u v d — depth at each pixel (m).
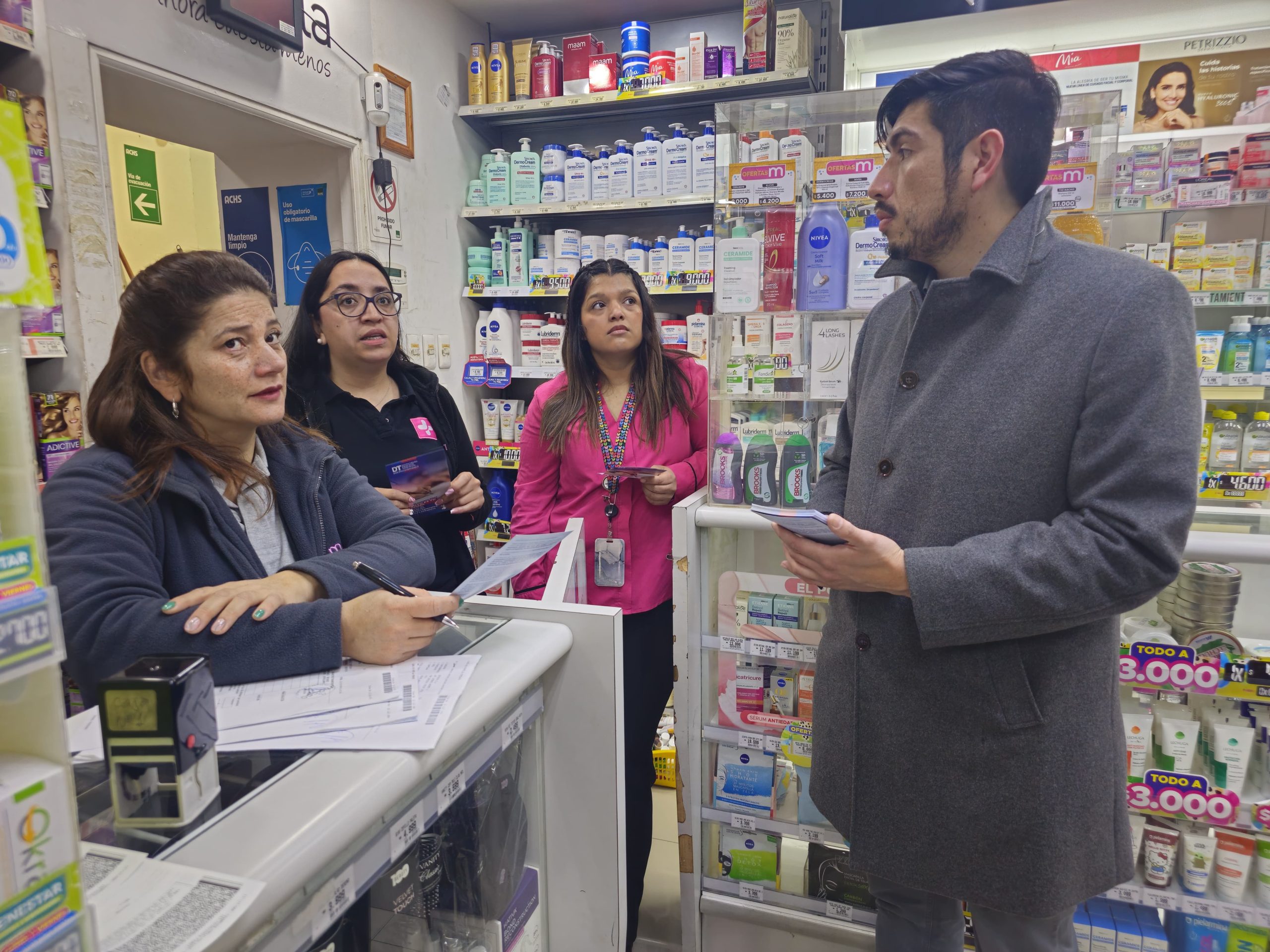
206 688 0.60
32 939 0.36
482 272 3.81
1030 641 1.10
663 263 3.53
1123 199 1.86
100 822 0.58
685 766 1.86
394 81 3.26
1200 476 1.72
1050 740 1.10
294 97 2.74
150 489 1.00
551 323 3.77
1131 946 1.67
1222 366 1.76
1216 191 1.68
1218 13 2.21
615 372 2.20
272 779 0.63
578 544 1.27
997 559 1.04
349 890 0.64
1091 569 0.99
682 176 3.44
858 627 1.27
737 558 2.15
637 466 2.10
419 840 0.84
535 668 0.93
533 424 2.24
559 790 1.09
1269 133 1.65
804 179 1.83
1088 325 1.04
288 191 3.18
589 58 3.60
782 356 1.78
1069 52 2.22
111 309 2.07
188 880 0.50
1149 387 0.99
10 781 0.36
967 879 1.17
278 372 1.09
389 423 1.97
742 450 1.83
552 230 4.01
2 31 1.76
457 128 3.76
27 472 0.37
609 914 1.09
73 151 1.97
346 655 0.90
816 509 1.48
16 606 0.35
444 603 0.88
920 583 1.07
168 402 1.09
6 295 0.35
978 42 2.45
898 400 1.24
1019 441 1.08
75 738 0.72
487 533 3.86
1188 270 1.78
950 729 1.17
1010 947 1.22
